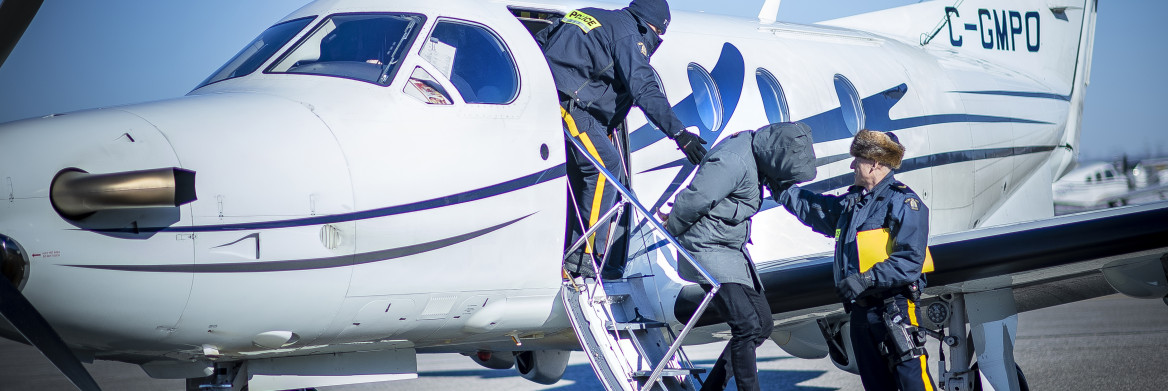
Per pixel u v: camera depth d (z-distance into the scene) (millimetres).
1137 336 42438
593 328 16312
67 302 12555
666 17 17219
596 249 17688
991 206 30891
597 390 30281
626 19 16938
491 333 17078
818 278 19438
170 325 13391
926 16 32500
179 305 13188
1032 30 35406
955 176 28547
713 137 21297
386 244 14555
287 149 13898
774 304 19594
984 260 19219
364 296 14602
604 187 17391
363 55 16000
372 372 17609
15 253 12039
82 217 12438
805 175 15391
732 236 15750
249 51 16984
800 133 15250
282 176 13688
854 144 15891
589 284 17359
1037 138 32906
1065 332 46406
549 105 16688
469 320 16250
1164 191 123375
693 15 23969
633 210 18938
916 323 15484
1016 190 32281
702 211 15258
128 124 13234
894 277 15086
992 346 21469
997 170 30703
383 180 14508
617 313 17500
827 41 26562
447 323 16062
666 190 19750
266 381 16641
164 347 13930
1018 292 22172
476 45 16609
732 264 15750
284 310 14023
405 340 16422
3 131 12812
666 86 20906
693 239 15766
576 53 16938
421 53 15953
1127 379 28672
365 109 14914
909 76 27859
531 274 16266
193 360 15492
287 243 13664
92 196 12164
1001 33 34281
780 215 22125
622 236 18922
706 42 22812
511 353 27531
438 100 15594
